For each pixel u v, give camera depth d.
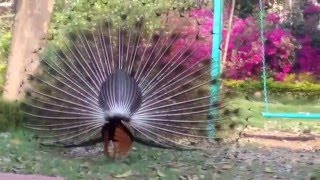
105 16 7.51
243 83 13.32
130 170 5.58
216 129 6.12
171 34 6.04
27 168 5.43
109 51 5.91
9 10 14.90
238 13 16.78
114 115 5.80
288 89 13.84
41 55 6.44
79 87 5.94
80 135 6.00
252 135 8.52
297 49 14.54
